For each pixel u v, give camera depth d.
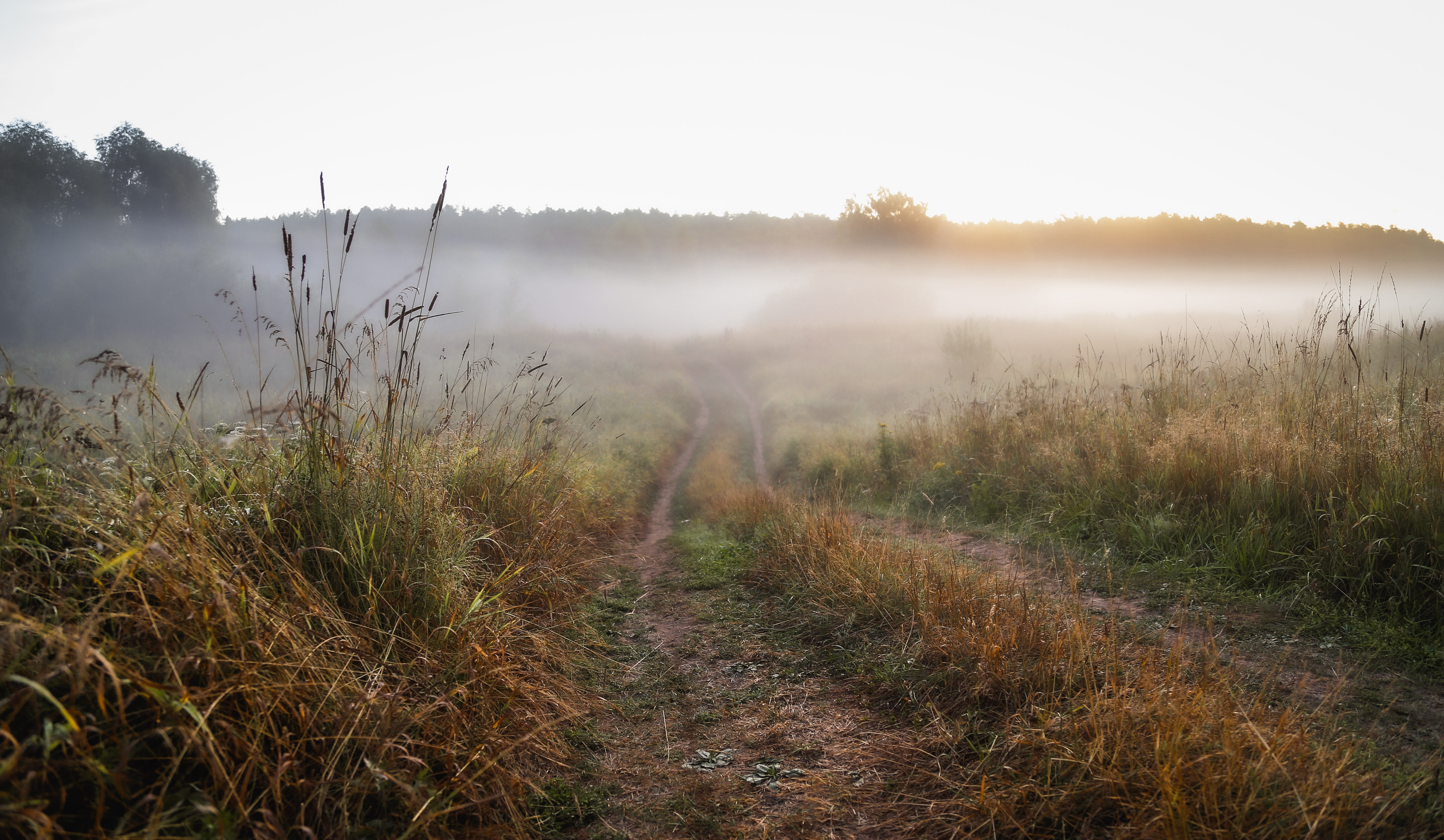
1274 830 1.86
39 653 1.77
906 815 2.33
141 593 2.04
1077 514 5.98
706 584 5.46
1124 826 1.99
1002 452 7.89
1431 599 3.54
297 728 2.09
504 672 2.85
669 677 3.71
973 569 4.49
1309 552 4.20
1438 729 2.57
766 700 3.35
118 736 1.77
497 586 3.83
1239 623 3.71
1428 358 7.50
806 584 4.86
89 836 1.57
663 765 2.78
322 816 1.93
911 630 3.72
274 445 3.32
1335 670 3.10
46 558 2.14
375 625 2.71
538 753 2.73
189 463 3.02
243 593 2.21
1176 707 2.27
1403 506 3.98
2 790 1.50
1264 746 2.04
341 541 2.95
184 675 1.99
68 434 2.62
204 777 1.87
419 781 2.10
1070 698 2.68
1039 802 2.19
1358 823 1.92
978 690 2.91
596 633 4.27
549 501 5.54
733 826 2.34
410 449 3.66
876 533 6.03
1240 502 4.89
